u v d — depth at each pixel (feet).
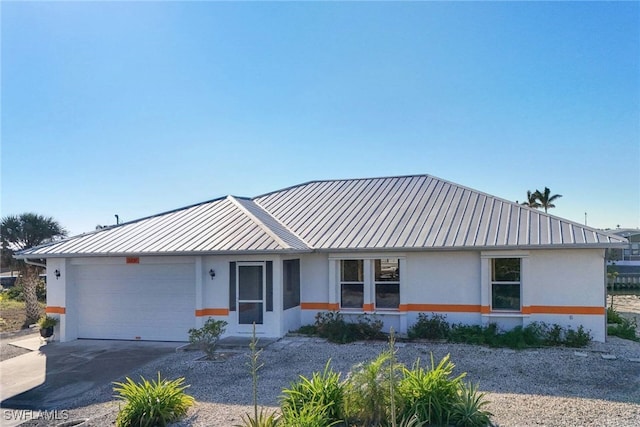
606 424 26.53
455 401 26.20
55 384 39.78
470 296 51.65
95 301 58.29
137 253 53.47
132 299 57.16
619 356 42.65
